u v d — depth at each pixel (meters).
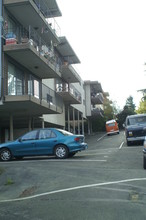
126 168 11.27
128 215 5.73
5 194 8.51
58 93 31.83
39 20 22.34
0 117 23.98
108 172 10.41
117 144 26.48
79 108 48.56
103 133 58.78
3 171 11.66
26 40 19.38
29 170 11.59
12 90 20.06
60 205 6.68
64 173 10.59
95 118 65.69
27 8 20.28
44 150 14.92
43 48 23.53
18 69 21.42
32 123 26.73
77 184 8.75
